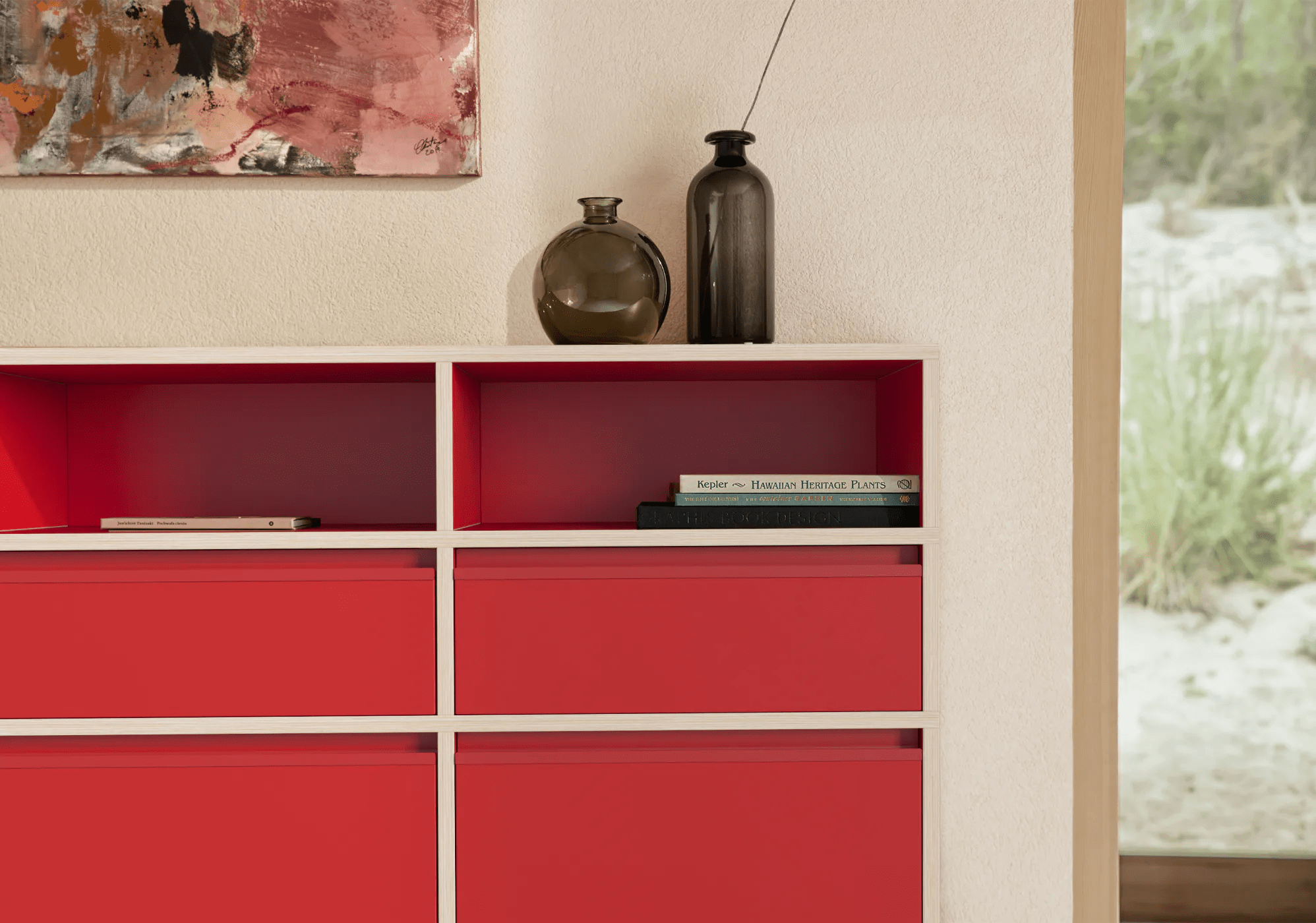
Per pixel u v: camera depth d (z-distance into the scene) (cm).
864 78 147
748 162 133
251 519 121
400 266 147
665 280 129
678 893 116
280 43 144
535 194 147
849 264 147
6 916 114
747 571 116
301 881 116
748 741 117
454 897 116
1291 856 196
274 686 116
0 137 143
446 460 116
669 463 146
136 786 115
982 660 146
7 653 115
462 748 117
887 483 119
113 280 146
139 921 115
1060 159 146
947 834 146
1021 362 146
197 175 144
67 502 143
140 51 143
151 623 115
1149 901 196
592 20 147
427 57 144
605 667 116
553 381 143
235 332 147
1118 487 146
